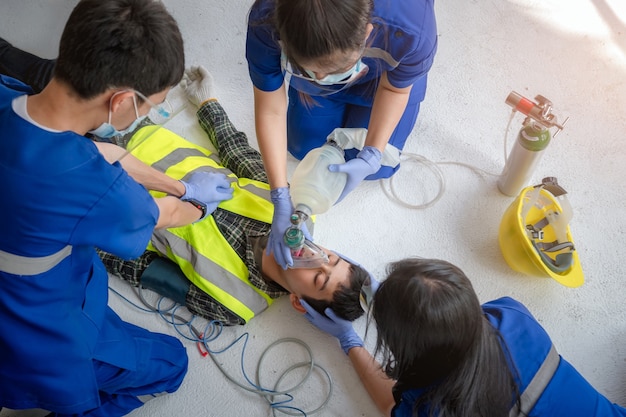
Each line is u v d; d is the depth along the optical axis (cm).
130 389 145
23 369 115
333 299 147
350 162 145
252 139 194
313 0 88
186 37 213
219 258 160
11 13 216
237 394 157
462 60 208
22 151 95
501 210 182
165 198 135
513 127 196
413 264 103
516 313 121
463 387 100
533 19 214
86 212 100
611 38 210
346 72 112
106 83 92
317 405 155
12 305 108
